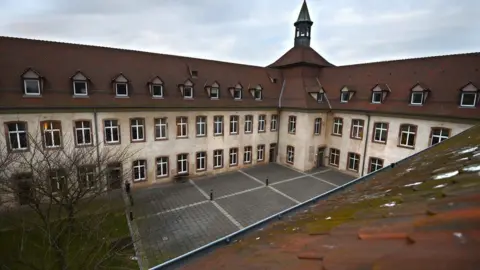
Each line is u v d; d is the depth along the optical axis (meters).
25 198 14.20
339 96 28.03
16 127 17.14
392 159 23.59
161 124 22.97
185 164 24.83
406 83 23.50
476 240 1.06
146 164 22.48
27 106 17.06
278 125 30.70
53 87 18.50
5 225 14.40
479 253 0.92
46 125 18.08
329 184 24.34
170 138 23.41
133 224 16.53
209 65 27.31
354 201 3.87
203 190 22.34
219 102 25.78
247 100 27.98
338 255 1.64
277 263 2.09
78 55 20.50
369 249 1.52
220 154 26.91
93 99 19.64
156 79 22.31
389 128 23.62
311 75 30.64
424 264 1.03
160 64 24.23
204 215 17.98
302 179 25.59
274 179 25.41
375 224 1.99
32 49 18.86
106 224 16.00
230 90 27.00
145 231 15.77
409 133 22.50
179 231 15.88
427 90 21.45
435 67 22.47
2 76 17.12
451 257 0.99
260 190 22.56
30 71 17.52
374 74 26.33
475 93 19.30
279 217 5.33
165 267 3.55
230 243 4.22
